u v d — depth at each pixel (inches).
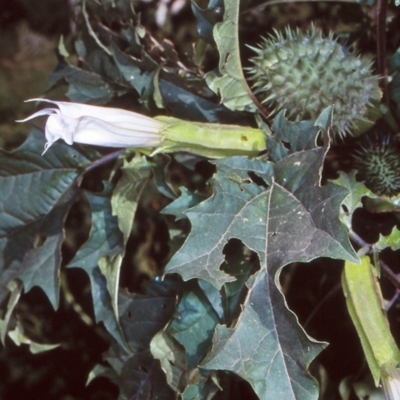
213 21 13.4
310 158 12.1
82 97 15.6
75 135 12.1
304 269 14.8
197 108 14.3
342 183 13.0
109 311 14.6
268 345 11.7
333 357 14.4
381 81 13.8
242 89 13.6
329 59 12.9
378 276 12.7
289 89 12.9
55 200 15.3
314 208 11.8
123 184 14.0
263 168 12.5
